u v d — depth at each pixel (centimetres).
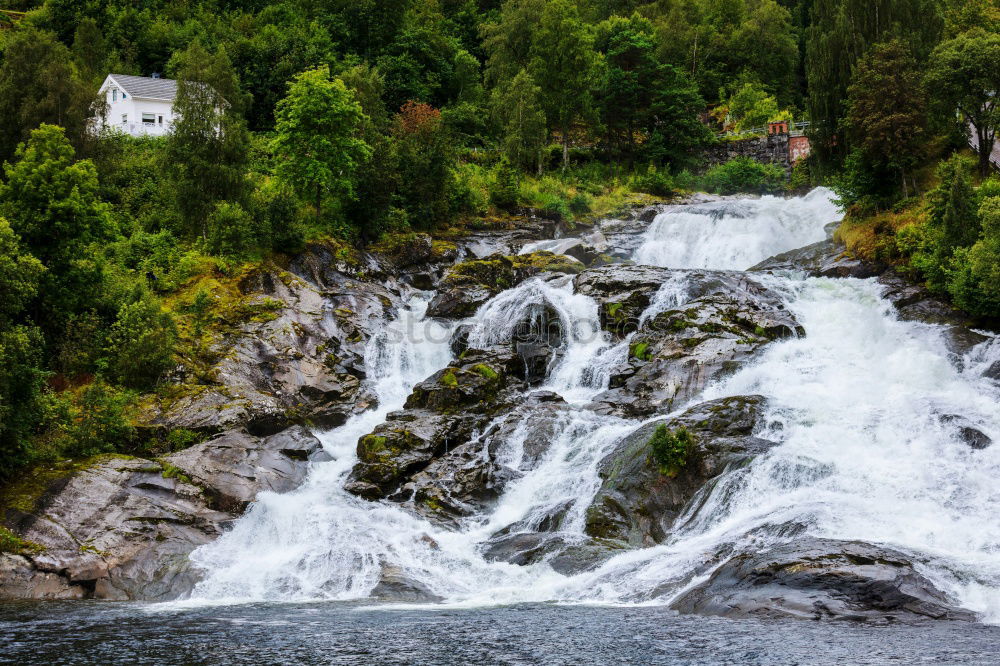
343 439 3175
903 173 4412
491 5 11862
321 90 4662
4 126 4588
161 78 8338
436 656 1389
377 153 4894
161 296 3747
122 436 2825
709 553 1995
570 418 2950
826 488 2244
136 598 2077
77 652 1446
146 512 2369
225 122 4522
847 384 2872
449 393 3173
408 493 2689
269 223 4181
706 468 2434
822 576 1666
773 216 5088
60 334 3194
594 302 3769
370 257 4603
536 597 1959
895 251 3841
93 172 3378
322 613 1806
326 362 3591
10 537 2172
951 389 2847
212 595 2081
